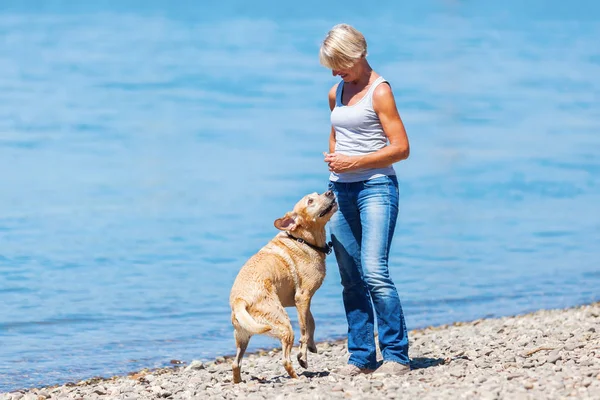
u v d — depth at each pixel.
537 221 17.02
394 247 15.02
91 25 57.75
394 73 40.47
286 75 39.03
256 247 14.86
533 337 8.62
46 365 9.02
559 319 9.99
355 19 65.75
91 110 30.17
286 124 28.06
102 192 18.97
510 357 7.39
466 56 47.41
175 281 12.75
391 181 6.87
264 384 7.00
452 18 69.12
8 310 11.15
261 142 25.20
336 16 68.00
